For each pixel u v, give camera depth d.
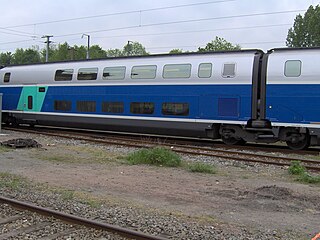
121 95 18.86
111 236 5.63
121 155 13.75
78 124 20.66
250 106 15.58
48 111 21.73
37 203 7.38
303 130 14.68
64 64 21.36
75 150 14.84
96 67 19.86
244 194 8.37
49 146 15.88
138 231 5.88
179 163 11.95
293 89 14.77
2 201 7.20
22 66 23.61
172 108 17.34
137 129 18.59
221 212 7.03
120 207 7.21
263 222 6.47
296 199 8.00
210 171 10.92
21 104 23.08
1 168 10.89
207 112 16.47
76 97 20.53
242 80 15.73
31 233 5.78
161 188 8.88
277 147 16.59
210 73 16.41
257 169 11.68
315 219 6.71
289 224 6.39
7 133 20.77
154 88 17.83
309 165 12.23
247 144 17.77
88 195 8.06
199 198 8.03
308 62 14.61
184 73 17.05
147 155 12.21
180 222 6.36
